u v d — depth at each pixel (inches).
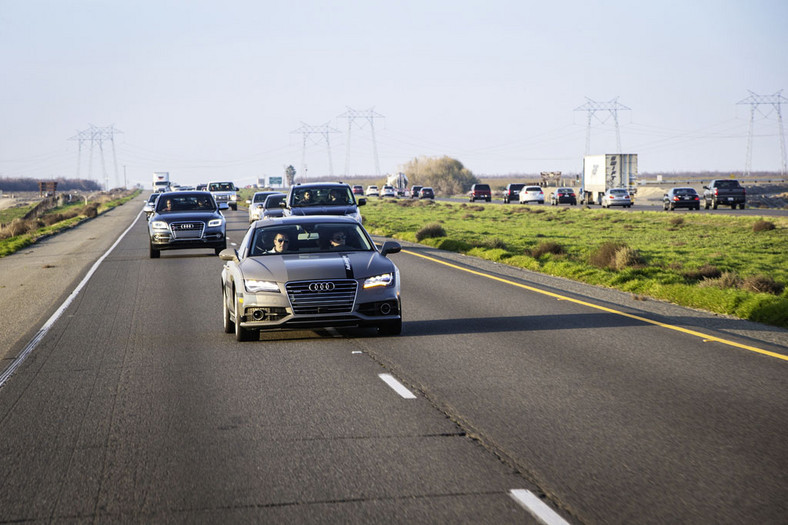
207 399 633.6
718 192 4618.6
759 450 482.9
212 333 947.3
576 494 413.7
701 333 896.3
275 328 852.6
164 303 1218.6
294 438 523.2
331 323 852.0
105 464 479.5
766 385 650.8
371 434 528.7
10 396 665.0
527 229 3363.7
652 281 1330.0
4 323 1074.7
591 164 5723.4
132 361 793.6
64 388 686.5
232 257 910.4
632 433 521.0
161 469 467.2
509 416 567.2
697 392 629.3
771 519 377.4
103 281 1541.6
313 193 2021.4
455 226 3599.9
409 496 414.9
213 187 4842.5
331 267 862.5
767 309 997.2
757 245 2492.6
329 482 438.3
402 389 652.7
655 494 411.8
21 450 512.7
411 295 1249.4
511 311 1077.1
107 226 3917.3
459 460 471.5
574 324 964.6
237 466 469.4
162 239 1964.8
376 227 3326.8
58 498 425.4
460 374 703.7
